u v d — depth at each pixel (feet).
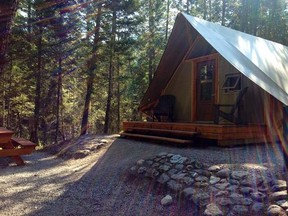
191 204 10.37
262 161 14.21
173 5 57.16
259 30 55.31
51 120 54.24
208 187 11.01
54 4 40.98
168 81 29.35
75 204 11.36
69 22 43.39
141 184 13.20
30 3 41.27
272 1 53.88
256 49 23.76
